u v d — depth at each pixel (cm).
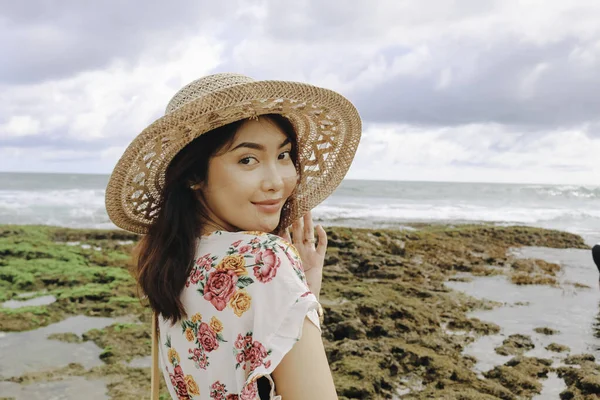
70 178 7288
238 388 124
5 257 1284
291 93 145
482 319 867
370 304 837
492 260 1452
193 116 137
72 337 751
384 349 654
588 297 1039
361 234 1560
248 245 129
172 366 146
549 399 561
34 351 696
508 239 1859
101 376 617
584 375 593
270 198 143
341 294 954
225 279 128
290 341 117
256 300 123
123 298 929
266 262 125
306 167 192
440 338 747
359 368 593
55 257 1291
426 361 635
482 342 746
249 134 142
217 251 134
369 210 3316
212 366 130
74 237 1717
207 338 131
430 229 2033
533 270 1330
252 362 121
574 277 1251
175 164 148
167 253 142
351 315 792
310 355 119
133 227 183
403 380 598
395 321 795
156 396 161
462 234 1889
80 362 661
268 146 143
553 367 638
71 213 2728
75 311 873
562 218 3055
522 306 958
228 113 138
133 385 595
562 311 925
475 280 1195
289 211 192
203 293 132
